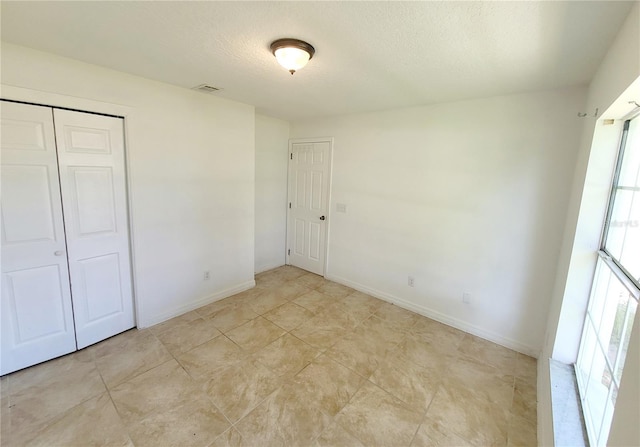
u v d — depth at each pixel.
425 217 3.13
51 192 2.18
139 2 1.36
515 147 2.52
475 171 2.75
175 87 2.73
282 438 1.72
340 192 3.88
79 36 1.73
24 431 1.70
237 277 3.64
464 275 2.92
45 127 2.10
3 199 1.99
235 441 1.69
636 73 1.10
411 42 1.63
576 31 1.42
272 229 4.46
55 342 2.31
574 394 1.62
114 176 2.50
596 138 1.70
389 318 3.16
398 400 2.03
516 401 2.06
